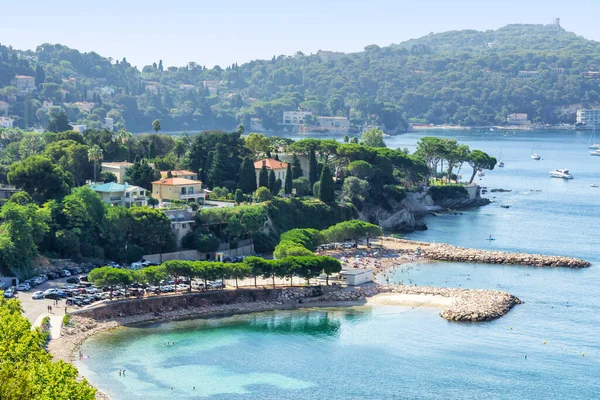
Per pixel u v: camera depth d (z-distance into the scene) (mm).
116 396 192500
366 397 196000
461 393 199375
